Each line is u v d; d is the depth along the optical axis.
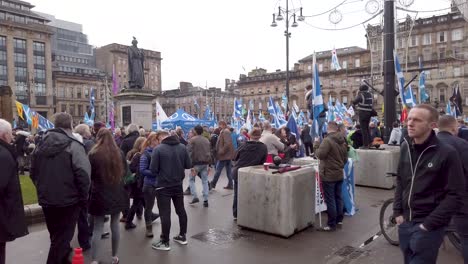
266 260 5.28
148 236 6.41
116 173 5.03
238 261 5.26
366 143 11.08
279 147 8.28
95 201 5.02
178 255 5.54
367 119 10.97
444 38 64.38
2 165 3.95
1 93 21.58
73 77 90.25
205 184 8.64
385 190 10.01
